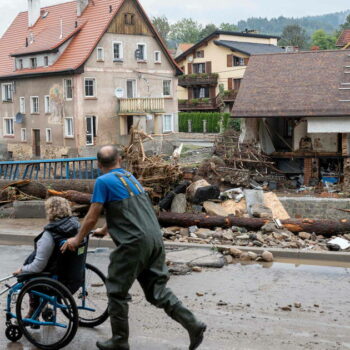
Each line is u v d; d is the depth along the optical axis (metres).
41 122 44.12
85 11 44.91
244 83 28.42
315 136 26.78
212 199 12.98
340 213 15.58
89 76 41.47
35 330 6.16
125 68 43.84
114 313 5.33
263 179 24.12
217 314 6.75
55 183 14.38
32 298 5.94
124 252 5.14
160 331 6.20
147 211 5.32
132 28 44.16
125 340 5.42
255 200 13.05
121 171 5.44
